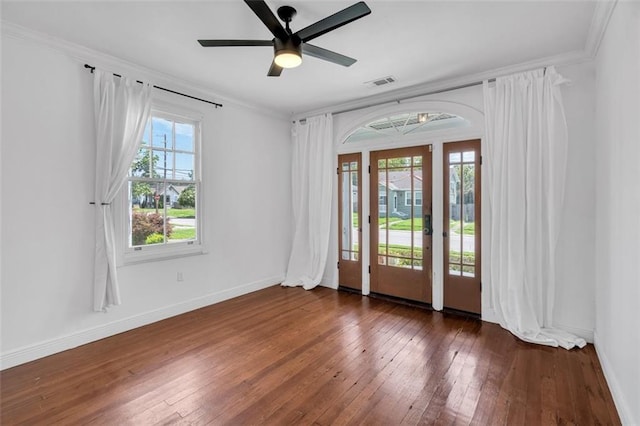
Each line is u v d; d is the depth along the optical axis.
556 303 3.05
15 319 2.57
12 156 2.55
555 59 2.98
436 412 1.97
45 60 2.69
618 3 1.99
